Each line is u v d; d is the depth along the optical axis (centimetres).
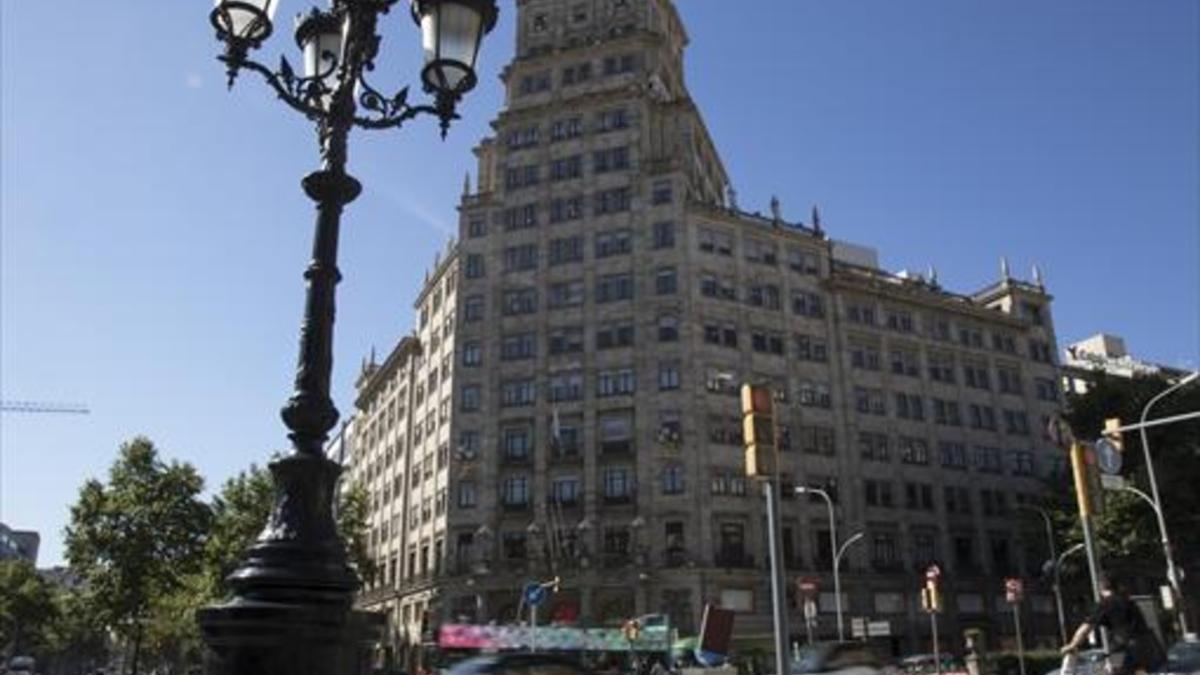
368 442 9694
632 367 6325
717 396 6256
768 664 4997
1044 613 7025
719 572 5791
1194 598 5784
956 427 7294
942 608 6569
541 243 6831
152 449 5931
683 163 6756
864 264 8288
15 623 9969
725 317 6506
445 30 753
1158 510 3638
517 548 6166
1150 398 5544
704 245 6612
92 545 5675
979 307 7744
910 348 7281
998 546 7131
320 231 705
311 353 670
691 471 5991
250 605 567
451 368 6894
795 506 6322
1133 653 1073
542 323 6625
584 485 6138
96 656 13775
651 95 7125
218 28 720
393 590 7494
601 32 7519
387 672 2712
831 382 6800
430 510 6981
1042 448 7688
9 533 17188
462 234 7019
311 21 811
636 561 5822
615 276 6581
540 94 7388
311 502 629
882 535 6612
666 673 4303
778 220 6956
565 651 4791
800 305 6862
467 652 5253
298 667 567
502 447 6431
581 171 6931
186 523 5838
